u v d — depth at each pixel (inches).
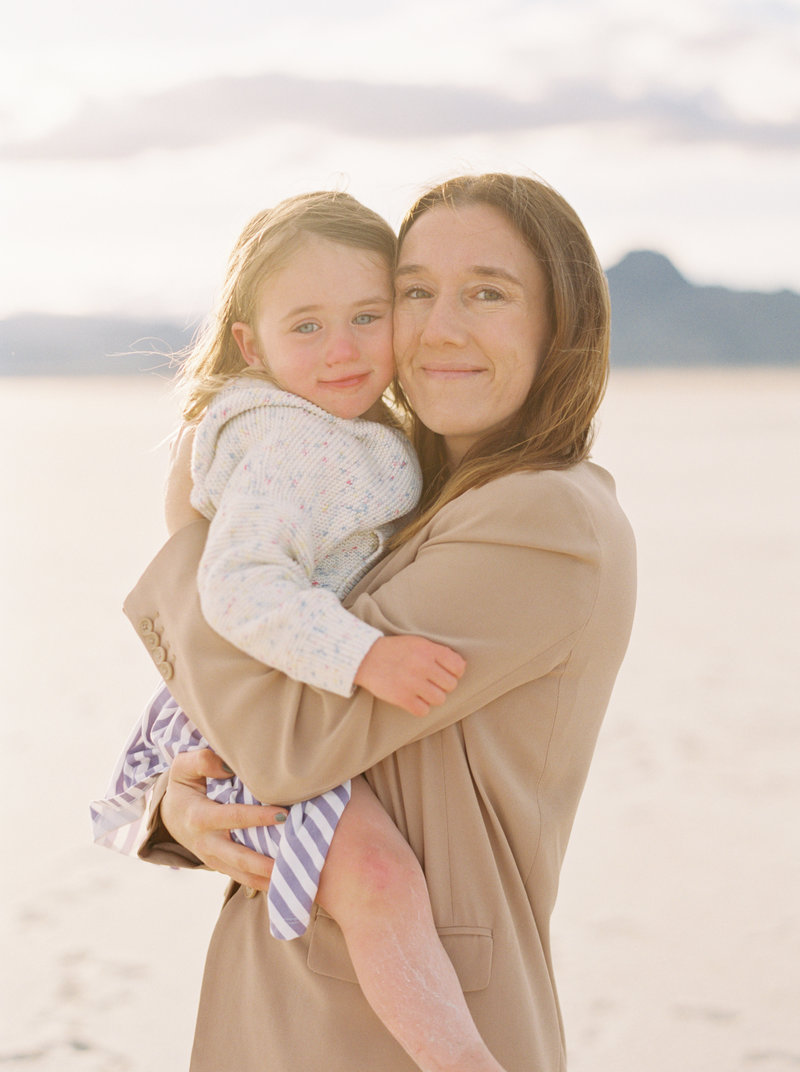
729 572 542.6
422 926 68.7
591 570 72.0
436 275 78.0
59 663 378.6
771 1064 156.9
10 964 193.6
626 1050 163.2
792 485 829.2
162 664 79.1
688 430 1289.4
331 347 81.7
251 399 80.7
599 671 76.0
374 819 71.7
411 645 68.7
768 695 345.7
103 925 209.6
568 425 78.9
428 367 79.7
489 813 73.3
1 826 252.5
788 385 2630.4
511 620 70.6
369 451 83.0
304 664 69.5
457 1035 65.6
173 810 78.8
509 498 72.0
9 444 1088.2
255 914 78.7
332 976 72.7
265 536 74.0
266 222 86.9
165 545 80.7
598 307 80.0
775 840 237.8
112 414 1504.7
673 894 214.7
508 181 78.8
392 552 80.7
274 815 72.9
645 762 287.9
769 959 189.0
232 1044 78.3
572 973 186.4
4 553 569.0
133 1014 176.2
